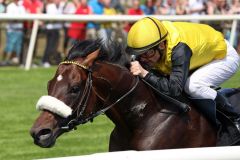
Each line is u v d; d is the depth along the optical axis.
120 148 7.93
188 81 8.00
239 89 8.70
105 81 7.52
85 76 7.35
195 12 24.66
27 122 15.04
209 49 8.16
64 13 23.42
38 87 19.02
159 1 24.80
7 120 15.17
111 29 21.44
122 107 7.69
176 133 7.70
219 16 19.14
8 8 22.88
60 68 7.34
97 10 23.78
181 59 7.74
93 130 14.41
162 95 7.84
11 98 17.48
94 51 7.48
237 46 19.50
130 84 7.68
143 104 7.73
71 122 7.23
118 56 7.80
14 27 21.75
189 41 7.95
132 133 7.78
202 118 8.03
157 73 8.12
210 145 7.95
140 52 7.79
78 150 12.76
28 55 21.80
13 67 22.19
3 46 22.11
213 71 8.20
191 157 5.32
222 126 8.20
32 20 21.12
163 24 8.05
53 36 22.02
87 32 21.72
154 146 7.59
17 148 12.88
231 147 5.55
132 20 20.66
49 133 7.05
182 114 7.85
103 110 7.56
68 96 7.15
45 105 7.05
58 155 12.38
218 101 8.06
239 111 8.40
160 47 7.84
